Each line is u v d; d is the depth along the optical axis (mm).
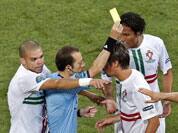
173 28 36719
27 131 20469
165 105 22516
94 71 19688
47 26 37094
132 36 20969
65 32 36500
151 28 36750
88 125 27641
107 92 21812
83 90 20516
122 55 19531
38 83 19531
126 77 19703
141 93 19203
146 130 19484
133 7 38844
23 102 20172
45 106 20391
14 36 36156
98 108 29000
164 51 22219
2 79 31625
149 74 22016
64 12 38469
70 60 19406
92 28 36844
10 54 34281
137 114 20109
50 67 32844
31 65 19641
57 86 19281
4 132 27297
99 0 39688
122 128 20844
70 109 19844
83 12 38469
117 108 20766
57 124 19891
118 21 19734
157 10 38594
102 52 19656
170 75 22812
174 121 27953
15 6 39156
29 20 37719
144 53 21641
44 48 34812
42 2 39562
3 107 29234
